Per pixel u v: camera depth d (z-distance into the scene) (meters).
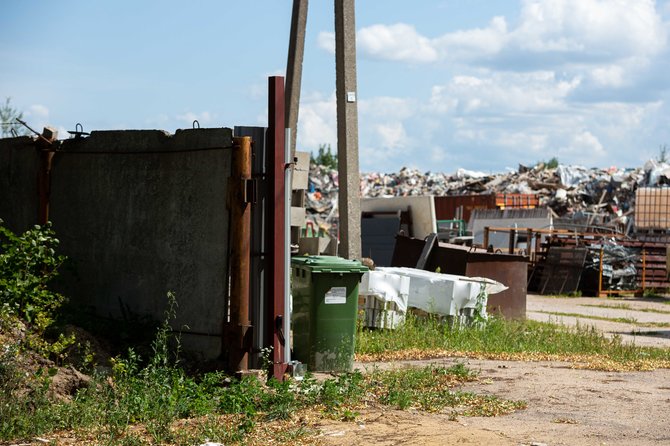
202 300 10.67
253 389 9.04
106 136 11.84
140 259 11.38
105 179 11.84
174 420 8.18
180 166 10.97
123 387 8.79
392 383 9.78
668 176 54.03
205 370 10.39
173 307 10.94
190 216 10.84
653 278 32.94
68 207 12.26
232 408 8.61
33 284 10.37
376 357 12.67
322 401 9.09
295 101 18.19
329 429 7.96
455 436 7.71
